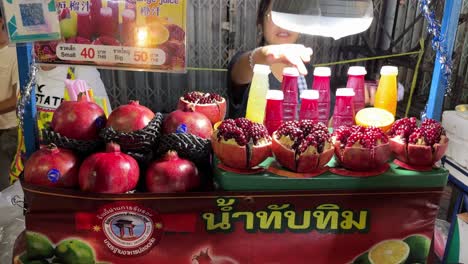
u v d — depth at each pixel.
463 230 1.84
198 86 3.64
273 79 1.76
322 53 3.62
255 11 3.42
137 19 1.06
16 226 1.58
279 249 1.08
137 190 1.06
